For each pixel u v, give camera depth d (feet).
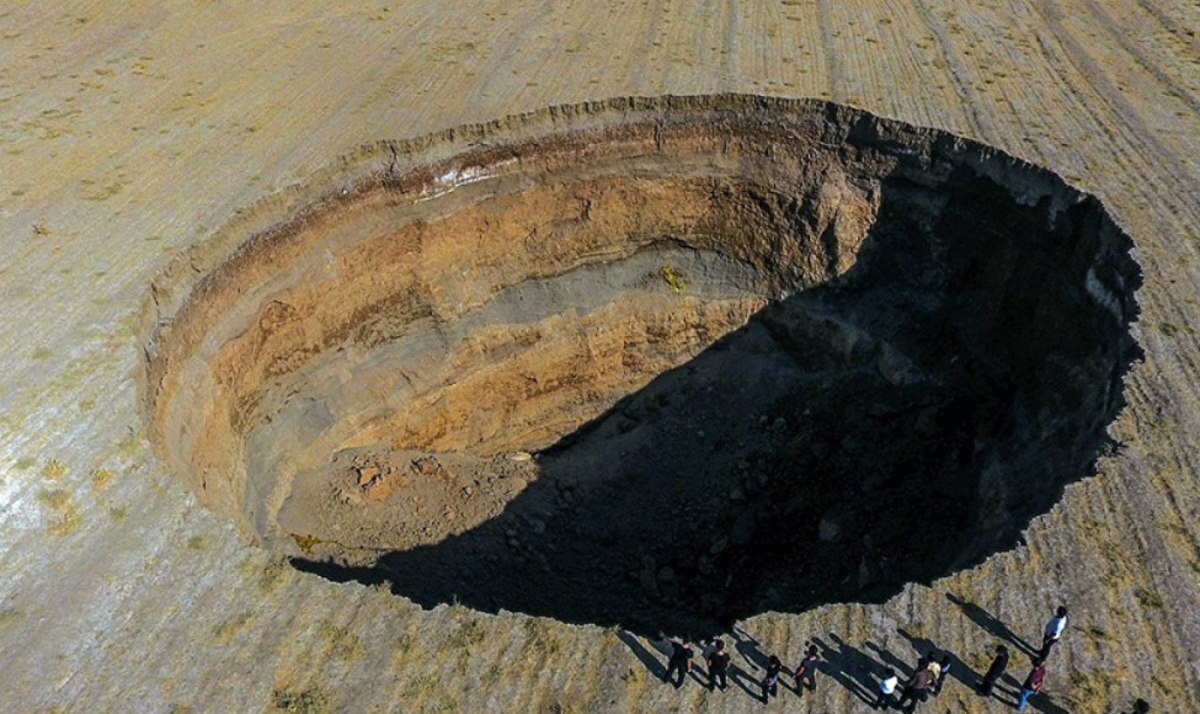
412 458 97.50
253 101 108.68
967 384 103.14
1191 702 52.95
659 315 113.70
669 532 97.81
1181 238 87.71
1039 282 97.60
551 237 108.58
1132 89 117.70
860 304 110.93
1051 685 53.88
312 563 81.46
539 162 104.99
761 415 109.09
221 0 137.69
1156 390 72.18
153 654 53.98
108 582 57.41
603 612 87.20
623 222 111.55
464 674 54.75
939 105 110.11
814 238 110.63
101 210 88.28
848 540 92.99
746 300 115.03
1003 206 100.48
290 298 90.84
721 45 124.77
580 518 97.91
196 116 105.40
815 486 99.50
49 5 133.69
